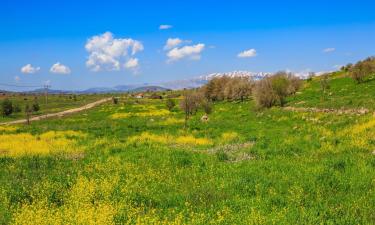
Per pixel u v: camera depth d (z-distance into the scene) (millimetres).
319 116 36781
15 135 36188
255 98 57938
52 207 12352
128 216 10852
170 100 84500
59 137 33812
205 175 16266
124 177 16172
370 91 56125
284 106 55938
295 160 18547
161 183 15094
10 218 11359
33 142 29172
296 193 12812
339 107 42031
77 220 10445
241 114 54969
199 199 12742
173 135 33906
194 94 60156
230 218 10758
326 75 97188
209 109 60062
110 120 62781
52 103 151250
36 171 18172
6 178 16781
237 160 19625
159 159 19828
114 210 11352
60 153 23484
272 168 16688
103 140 28984
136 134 36094
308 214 10703
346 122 30578
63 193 13984
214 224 10336
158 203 12766
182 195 13164
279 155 20281
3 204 12773
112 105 117500
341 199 12172
